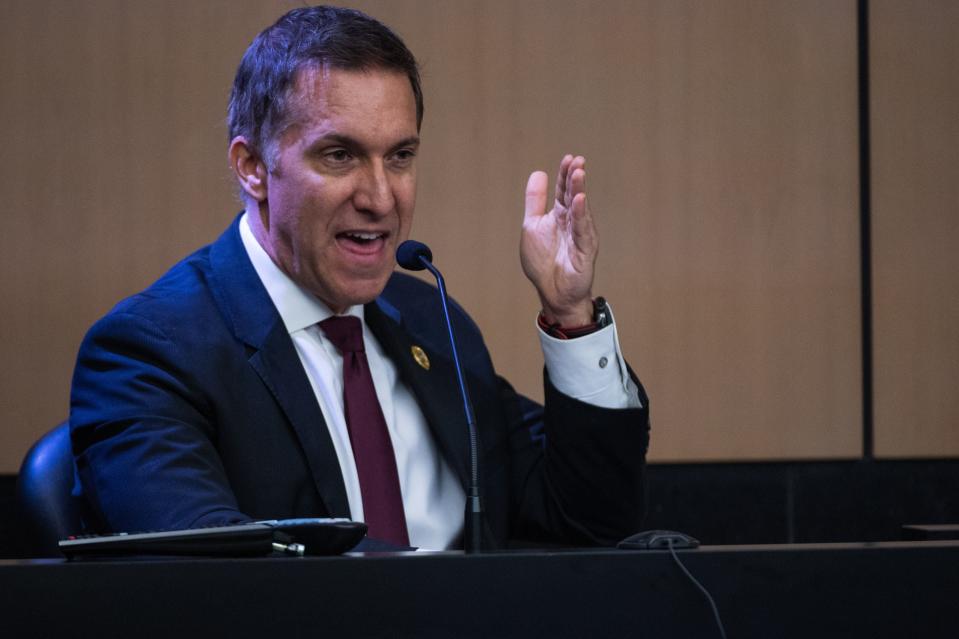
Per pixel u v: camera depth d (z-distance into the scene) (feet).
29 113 38.01
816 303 40.98
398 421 22.20
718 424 40.52
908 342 41.29
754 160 40.75
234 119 21.17
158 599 11.29
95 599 11.23
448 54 39.65
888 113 41.14
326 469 19.90
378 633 11.48
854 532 40.81
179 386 19.31
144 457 18.19
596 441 21.38
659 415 40.34
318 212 19.89
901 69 41.19
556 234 21.20
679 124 40.45
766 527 40.52
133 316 20.03
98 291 38.17
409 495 21.83
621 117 40.27
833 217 41.04
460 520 22.11
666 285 40.45
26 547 21.34
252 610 11.37
